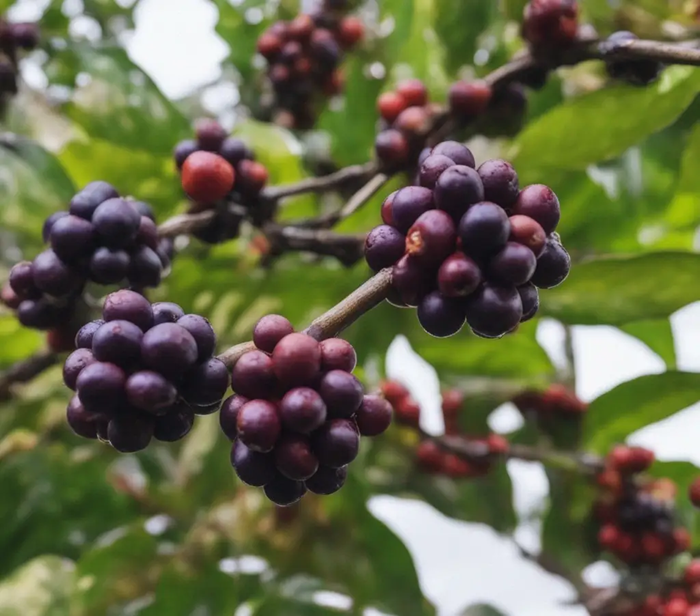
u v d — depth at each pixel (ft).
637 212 1.43
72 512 1.47
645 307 1.23
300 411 0.65
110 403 0.68
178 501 1.50
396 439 1.60
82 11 1.95
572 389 1.65
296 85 1.66
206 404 0.71
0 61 1.38
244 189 1.10
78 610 1.34
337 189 1.23
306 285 1.47
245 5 1.89
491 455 1.51
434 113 1.20
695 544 1.60
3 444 1.47
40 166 1.29
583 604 1.57
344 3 1.67
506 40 1.48
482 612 1.59
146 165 1.44
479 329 0.71
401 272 0.72
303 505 1.46
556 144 1.20
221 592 1.40
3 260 1.48
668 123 1.18
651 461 1.48
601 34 1.34
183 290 1.47
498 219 0.68
